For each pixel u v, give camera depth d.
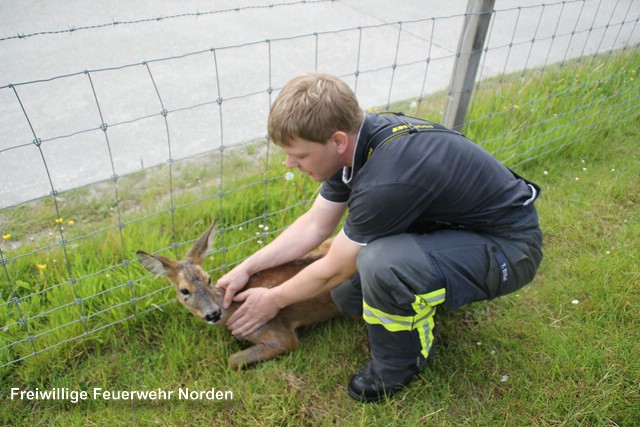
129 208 4.39
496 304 3.53
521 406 2.89
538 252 2.80
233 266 3.73
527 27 8.71
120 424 2.81
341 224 4.14
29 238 4.01
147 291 3.42
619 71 6.20
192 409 2.88
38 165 5.02
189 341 3.26
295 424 2.83
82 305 3.27
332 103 2.28
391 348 2.80
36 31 7.51
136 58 7.03
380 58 7.42
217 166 4.98
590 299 3.51
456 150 2.49
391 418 2.85
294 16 8.54
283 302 3.06
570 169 4.91
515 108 5.28
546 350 3.18
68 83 6.38
